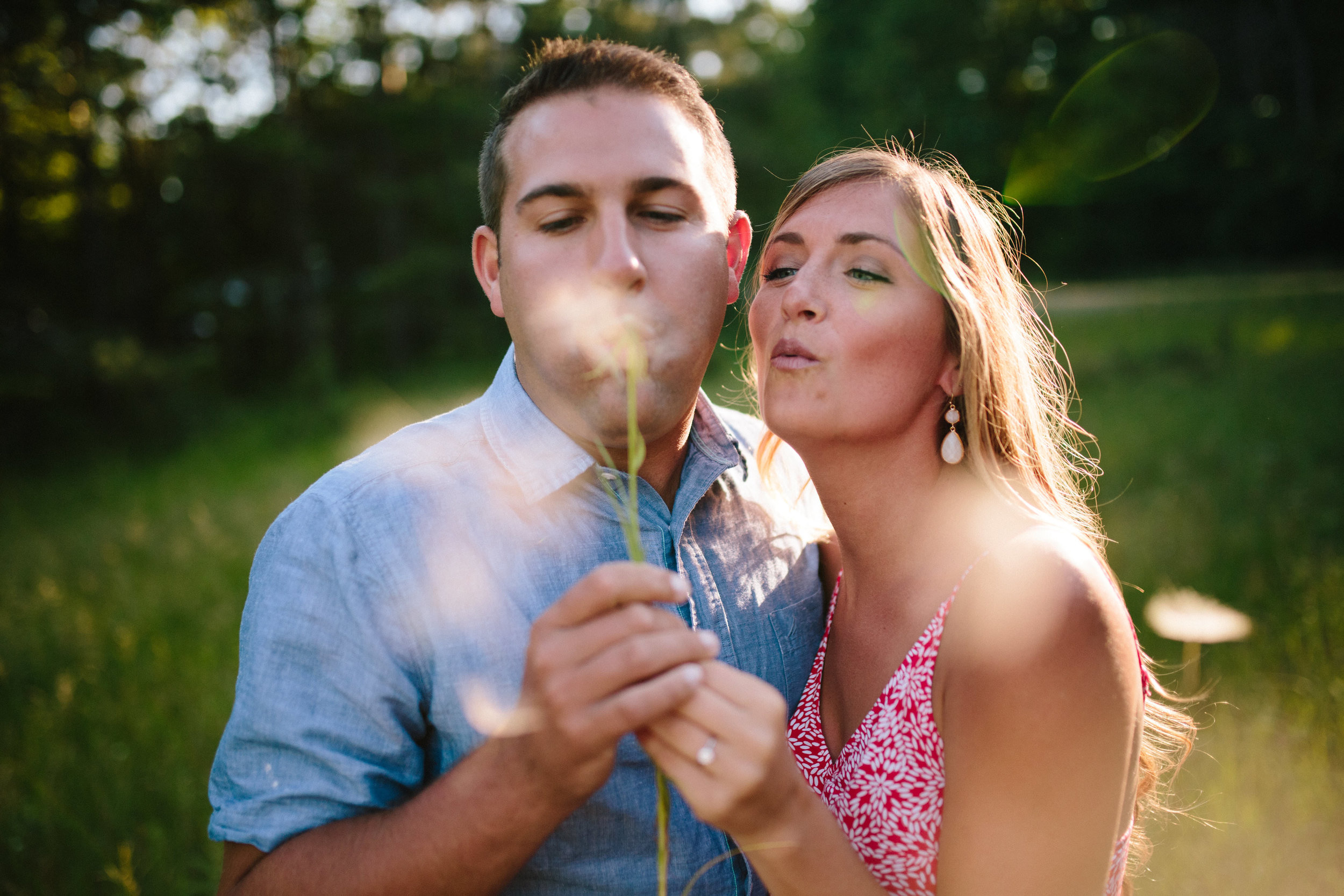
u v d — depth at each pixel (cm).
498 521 148
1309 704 304
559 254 141
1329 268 2181
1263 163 2152
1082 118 1380
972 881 132
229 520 749
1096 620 130
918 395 152
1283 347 1152
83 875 275
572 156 138
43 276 1844
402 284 2308
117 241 2002
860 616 164
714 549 168
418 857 117
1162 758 191
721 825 111
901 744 147
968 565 147
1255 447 670
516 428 152
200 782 324
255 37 2038
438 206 2375
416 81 2442
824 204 154
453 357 2389
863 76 2727
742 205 2700
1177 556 457
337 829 127
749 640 168
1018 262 182
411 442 156
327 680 135
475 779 117
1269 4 1902
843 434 150
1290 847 247
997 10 2542
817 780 163
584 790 109
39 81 1592
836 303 149
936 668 145
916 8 2609
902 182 151
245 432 1439
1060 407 189
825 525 198
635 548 110
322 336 2058
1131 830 149
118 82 1711
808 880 114
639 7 2961
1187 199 2541
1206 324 1416
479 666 141
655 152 140
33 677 424
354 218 2419
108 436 1370
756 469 184
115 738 358
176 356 1678
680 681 106
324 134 2284
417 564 140
